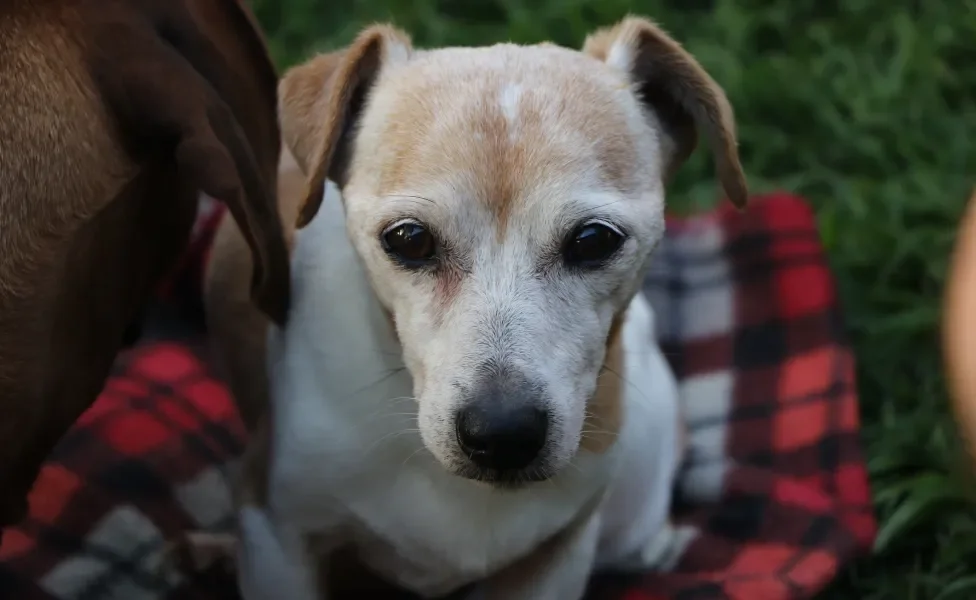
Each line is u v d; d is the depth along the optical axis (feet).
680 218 2.98
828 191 3.12
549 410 1.87
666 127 2.12
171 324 2.72
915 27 3.54
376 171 1.96
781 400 2.65
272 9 3.52
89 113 1.87
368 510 2.07
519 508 2.07
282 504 2.08
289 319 2.10
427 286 1.93
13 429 1.85
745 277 2.83
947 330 1.68
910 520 2.45
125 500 2.36
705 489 2.52
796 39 3.57
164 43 1.96
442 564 2.12
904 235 2.94
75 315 1.90
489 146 1.89
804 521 2.40
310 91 2.06
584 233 1.91
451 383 1.88
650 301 2.82
